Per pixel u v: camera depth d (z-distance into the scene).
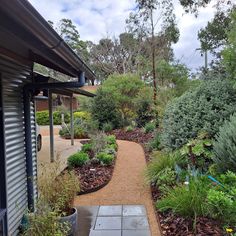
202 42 14.84
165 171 5.64
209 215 3.78
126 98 16.33
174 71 13.73
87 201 5.33
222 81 6.50
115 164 8.35
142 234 3.90
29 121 4.32
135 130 14.99
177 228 3.79
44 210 3.13
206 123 5.81
